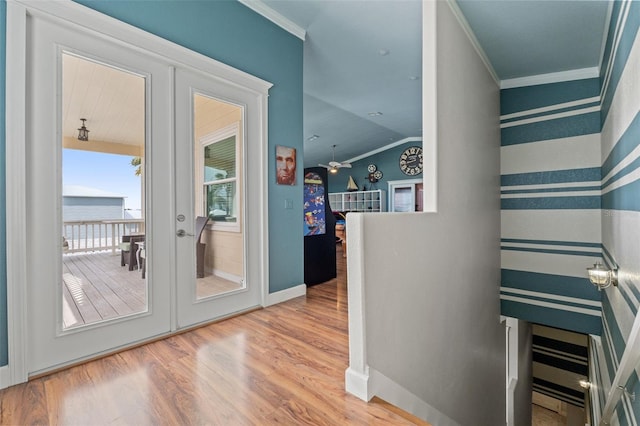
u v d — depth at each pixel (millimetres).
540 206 3850
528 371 5148
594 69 3523
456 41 2549
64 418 1341
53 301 1730
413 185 9086
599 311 3449
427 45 2168
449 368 2402
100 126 1926
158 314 2170
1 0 1560
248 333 2264
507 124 4078
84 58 1842
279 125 3043
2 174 1561
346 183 10758
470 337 2863
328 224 4180
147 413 1380
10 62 1574
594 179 3498
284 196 3096
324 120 6672
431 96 2162
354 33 3311
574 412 5348
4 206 1565
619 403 1721
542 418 5613
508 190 4074
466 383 2734
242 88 2680
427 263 2092
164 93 2205
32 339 1650
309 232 3914
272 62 2963
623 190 1937
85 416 1354
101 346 1899
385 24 3150
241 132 2713
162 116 2197
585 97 3570
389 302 1685
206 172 2473
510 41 3047
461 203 2682
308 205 3949
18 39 1596
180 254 2305
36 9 1646
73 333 1793
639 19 1461
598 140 3486
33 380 1618
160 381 1627
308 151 9516
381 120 6797
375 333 1564
